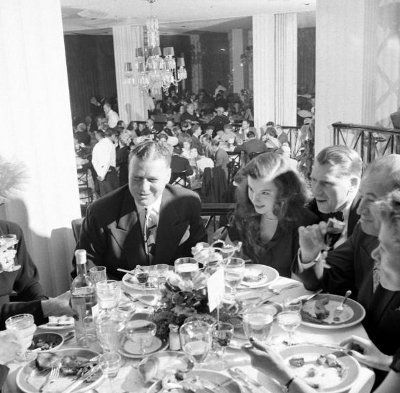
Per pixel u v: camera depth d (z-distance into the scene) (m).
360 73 4.37
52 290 3.37
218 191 6.62
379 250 1.31
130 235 2.38
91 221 2.40
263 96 11.27
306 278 1.98
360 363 1.49
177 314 1.61
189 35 16.27
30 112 3.12
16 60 3.04
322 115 4.56
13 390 1.45
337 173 2.26
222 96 13.98
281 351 1.54
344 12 4.29
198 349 1.42
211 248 2.19
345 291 2.11
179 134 8.25
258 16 10.88
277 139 8.03
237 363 1.51
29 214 3.18
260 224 2.42
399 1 4.20
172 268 2.27
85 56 14.80
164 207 2.41
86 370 1.47
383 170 1.82
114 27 12.34
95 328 1.67
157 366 1.43
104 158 6.96
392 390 1.15
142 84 9.84
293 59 11.00
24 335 1.54
